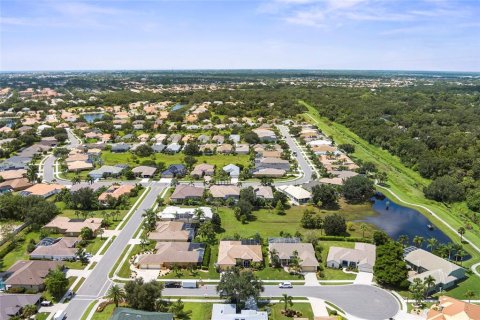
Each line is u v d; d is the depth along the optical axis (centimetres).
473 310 8700
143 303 8750
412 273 10856
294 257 11044
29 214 13512
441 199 17500
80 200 15025
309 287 10181
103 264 11081
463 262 11719
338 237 12925
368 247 11862
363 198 17200
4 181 18288
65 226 13175
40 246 11719
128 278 10406
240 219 14362
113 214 14375
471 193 17000
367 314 9069
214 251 11950
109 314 8875
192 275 10619
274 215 15000
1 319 8531
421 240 12194
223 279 9406
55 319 8488
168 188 17662
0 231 12781
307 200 16525
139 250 11888
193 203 15712
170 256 11062
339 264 11188
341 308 9281
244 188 16550
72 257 11344
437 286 10156
